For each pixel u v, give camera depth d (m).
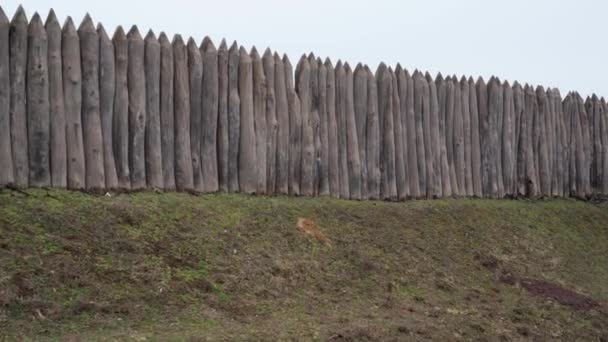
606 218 21.03
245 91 15.70
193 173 14.86
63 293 10.27
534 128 21.28
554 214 20.00
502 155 20.53
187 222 13.10
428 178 18.73
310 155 16.58
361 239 14.92
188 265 11.91
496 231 17.62
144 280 11.09
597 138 22.69
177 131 14.68
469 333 12.01
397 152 18.14
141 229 12.37
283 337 10.31
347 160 17.31
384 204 17.19
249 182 15.53
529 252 17.22
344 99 17.38
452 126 19.47
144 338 9.54
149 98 14.34
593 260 18.09
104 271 10.99
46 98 13.03
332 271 13.39
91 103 13.56
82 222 11.95
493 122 20.25
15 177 12.62
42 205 12.11
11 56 12.81
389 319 11.91
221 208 14.12
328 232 14.76
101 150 13.59
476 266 15.61
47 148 12.97
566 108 22.17
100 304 10.24
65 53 13.38
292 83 16.58
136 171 14.00
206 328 10.29
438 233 16.47
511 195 20.55
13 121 12.69
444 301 13.43
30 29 13.03
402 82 18.45
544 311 13.96
